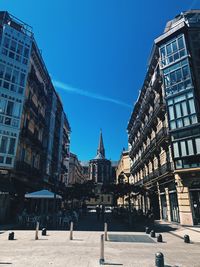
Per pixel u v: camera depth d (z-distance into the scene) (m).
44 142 35.25
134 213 26.84
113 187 26.91
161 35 26.50
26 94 27.06
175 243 12.50
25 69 26.17
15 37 26.11
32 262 7.88
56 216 21.91
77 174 85.00
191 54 23.86
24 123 26.69
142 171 38.88
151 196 30.81
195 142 20.95
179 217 21.44
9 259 8.24
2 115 23.23
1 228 17.41
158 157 28.59
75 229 18.27
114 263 7.92
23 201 25.50
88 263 7.88
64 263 7.82
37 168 32.19
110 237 14.24
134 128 44.59
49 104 37.50
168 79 24.75
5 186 21.27
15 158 23.56
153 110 30.28
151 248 10.97
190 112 21.88
